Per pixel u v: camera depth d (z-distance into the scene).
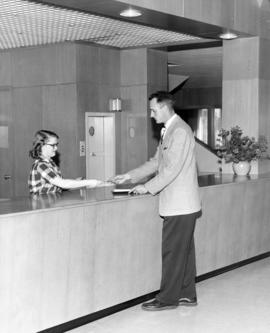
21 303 3.97
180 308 4.96
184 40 8.14
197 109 15.76
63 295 4.29
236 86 7.27
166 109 4.73
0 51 9.25
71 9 5.88
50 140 4.96
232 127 7.31
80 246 4.39
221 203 5.93
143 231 4.97
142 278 5.00
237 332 4.38
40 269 4.09
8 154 9.46
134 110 9.30
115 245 4.71
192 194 4.70
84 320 4.56
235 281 5.84
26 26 6.95
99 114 9.03
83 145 8.77
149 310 4.88
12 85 9.33
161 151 4.79
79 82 8.65
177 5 5.69
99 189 5.40
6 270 3.85
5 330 3.87
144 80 9.19
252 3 6.88
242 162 6.90
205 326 4.52
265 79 7.25
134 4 5.22
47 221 4.11
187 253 4.85
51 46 8.79
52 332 4.29
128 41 8.26
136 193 4.94
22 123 9.27
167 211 4.70
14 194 9.46
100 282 4.60
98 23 6.75
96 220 4.52
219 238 5.94
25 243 3.96
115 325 4.54
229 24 6.46
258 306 5.02
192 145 4.69
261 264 6.58
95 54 8.91
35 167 4.95
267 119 7.34
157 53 9.39
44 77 8.95
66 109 8.75
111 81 9.23
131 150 9.38
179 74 12.92
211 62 10.95
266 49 7.22
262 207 6.65
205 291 5.48
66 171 8.81
